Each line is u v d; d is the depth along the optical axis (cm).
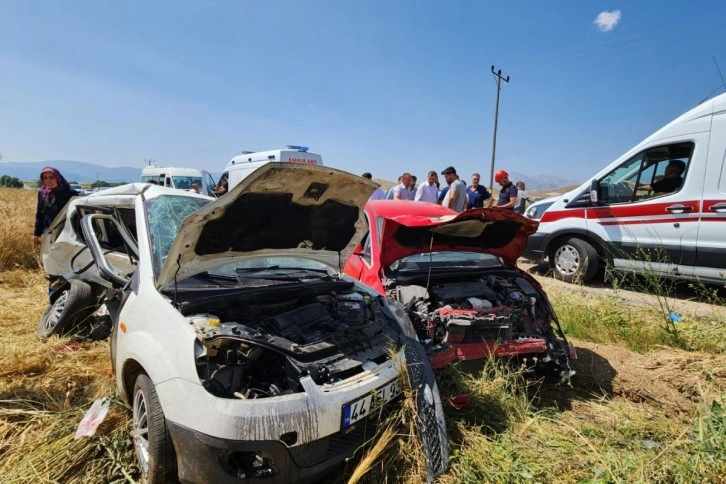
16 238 813
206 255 291
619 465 266
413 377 295
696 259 643
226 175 1464
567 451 293
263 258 333
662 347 480
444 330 375
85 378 361
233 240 295
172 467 242
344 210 327
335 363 263
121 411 309
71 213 478
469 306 394
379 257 424
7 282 688
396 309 350
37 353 389
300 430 225
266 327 281
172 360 238
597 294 642
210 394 224
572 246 794
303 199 295
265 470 223
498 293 436
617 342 509
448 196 887
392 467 265
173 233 330
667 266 666
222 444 213
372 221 470
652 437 320
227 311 283
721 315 554
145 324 269
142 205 338
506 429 319
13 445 281
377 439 267
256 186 260
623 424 336
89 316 436
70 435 285
